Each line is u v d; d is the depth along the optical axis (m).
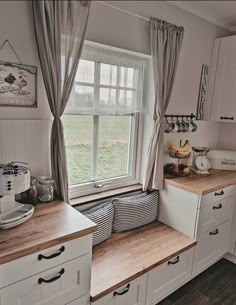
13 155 1.48
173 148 2.23
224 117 2.44
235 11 2.13
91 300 1.39
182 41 2.05
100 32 1.65
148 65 2.09
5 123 1.42
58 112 1.52
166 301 1.90
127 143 2.19
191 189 1.93
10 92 1.42
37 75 1.49
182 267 1.93
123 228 2.01
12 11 1.34
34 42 1.44
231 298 1.95
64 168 1.58
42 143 1.58
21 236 1.17
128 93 2.04
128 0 1.73
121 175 2.21
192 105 2.43
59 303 1.28
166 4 1.94
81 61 1.72
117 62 1.90
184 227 2.04
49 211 1.44
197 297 1.95
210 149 2.77
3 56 1.36
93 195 1.98
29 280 1.13
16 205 1.38
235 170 2.54
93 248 1.78
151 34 1.83
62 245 1.21
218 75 2.44
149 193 2.18
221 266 2.37
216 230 2.18
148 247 1.83
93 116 1.91
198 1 1.98
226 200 2.19
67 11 1.42
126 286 1.54
